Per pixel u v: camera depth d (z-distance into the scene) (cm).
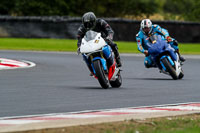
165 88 3800
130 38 11256
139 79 4556
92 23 3622
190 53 8944
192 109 2706
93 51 3528
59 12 15612
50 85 3859
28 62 6028
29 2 15350
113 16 17150
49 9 15475
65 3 15775
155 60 4562
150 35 4522
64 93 3353
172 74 4488
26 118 2331
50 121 2244
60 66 5694
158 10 17975
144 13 17325
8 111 2564
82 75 4791
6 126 2112
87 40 3581
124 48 9581
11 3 15450
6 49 8288
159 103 2972
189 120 2331
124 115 2448
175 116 2486
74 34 10894
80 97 3161
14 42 9788
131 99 3116
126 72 5272
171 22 11619
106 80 3641
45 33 10775
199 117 2478
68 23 10862
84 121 2261
